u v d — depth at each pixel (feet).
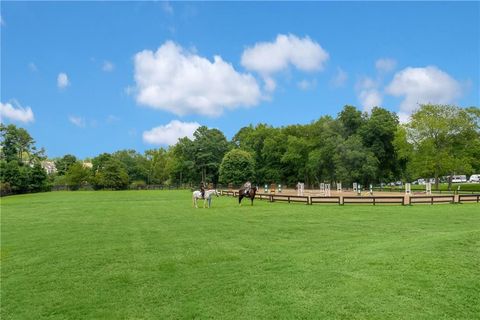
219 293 31.63
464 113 186.91
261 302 29.25
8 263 44.34
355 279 32.42
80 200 157.79
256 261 41.37
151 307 29.50
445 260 35.06
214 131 355.56
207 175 342.44
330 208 101.14
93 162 362.94
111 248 50.98
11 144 317.22
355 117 261.44
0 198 201.87
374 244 46.78
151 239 56.95
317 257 41.27
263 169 311.47
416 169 193.88
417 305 27.04
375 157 226.38
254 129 360.07
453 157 185.47
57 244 54.90
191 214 90.89
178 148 356.59
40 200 163.63
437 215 82.53
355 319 25.66
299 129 297.94
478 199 118.73
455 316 25.52
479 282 30.12
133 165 409.90
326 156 243.19
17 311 29.68
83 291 33.68
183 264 41.50
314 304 28.17
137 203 133.69
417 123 190.49
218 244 51.88
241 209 101.55
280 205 113.39
